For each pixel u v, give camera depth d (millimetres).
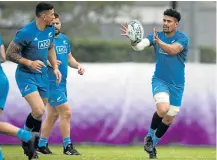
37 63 29141
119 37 96500
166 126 32594
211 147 49594
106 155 36438
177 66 31875
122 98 49531
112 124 49281
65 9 90188
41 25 29922
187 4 69625
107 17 95125
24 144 29688
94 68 49469
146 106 49594
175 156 37062
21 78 30406
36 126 31594
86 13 92625
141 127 49469
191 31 64625
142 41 31891
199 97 50094
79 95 49188
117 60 76312
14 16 91562
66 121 35438
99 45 80438
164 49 30781
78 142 49000
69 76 49188
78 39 87000
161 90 31438
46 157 32906
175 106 32281
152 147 32688
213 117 50062
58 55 35375
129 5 96125
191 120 49875
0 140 48812
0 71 26188
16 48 29703
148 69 49906
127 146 49156
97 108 49250
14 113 48000
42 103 30281
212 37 99250
